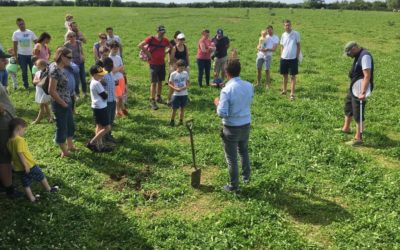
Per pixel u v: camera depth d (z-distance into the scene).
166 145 11.17
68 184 8.94
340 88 18.25
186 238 7.18
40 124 12.77
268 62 17.80
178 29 43.91
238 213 7.88
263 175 9.40
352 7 99.06
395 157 10.72
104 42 15.24
